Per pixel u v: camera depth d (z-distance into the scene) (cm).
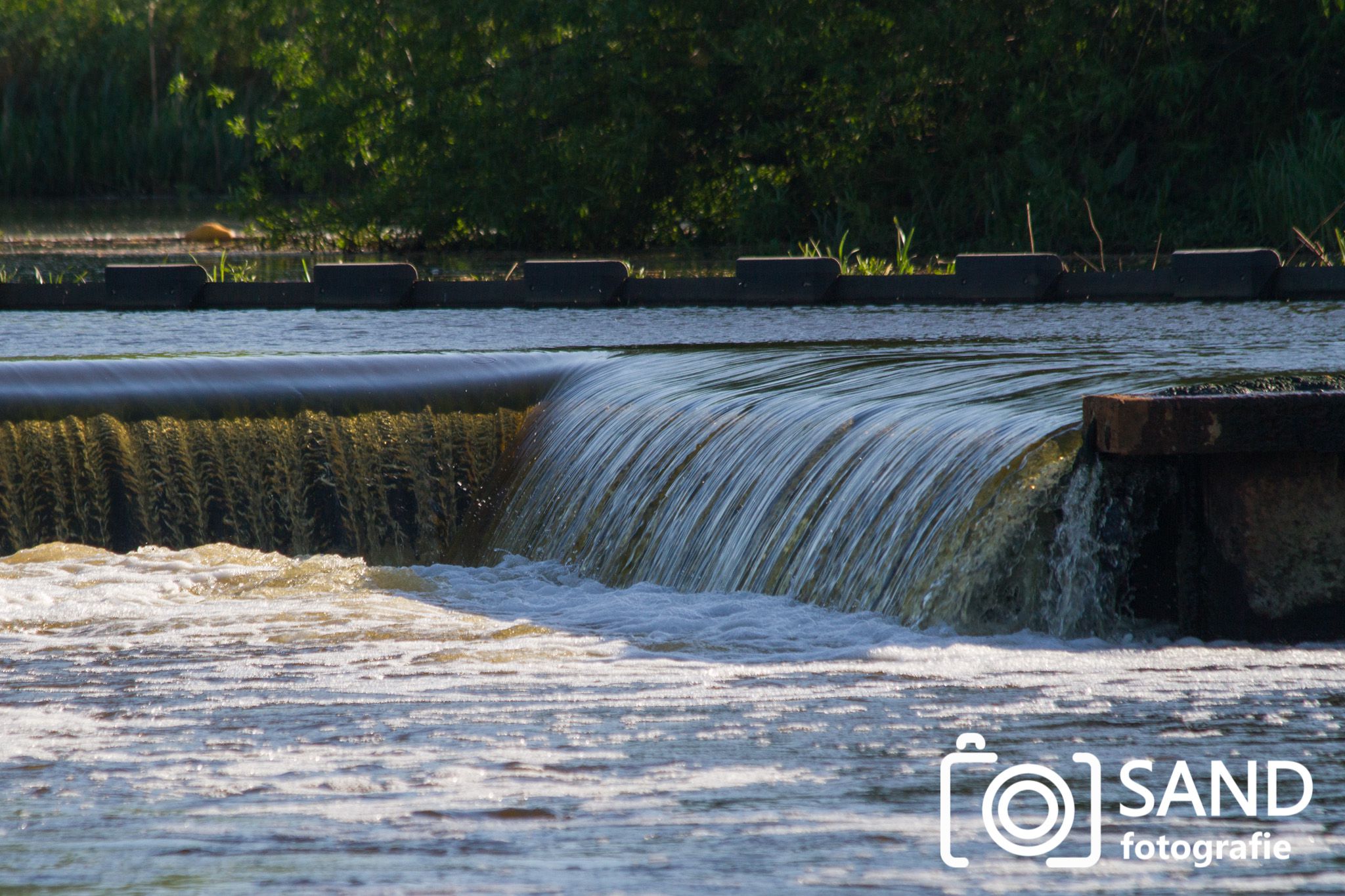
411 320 4144
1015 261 4344
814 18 7075
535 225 7831
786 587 1953
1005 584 1692
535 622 1848
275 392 2709
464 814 1026
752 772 1117
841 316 3991
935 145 7350
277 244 7875
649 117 7319
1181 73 6419
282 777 1132
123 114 12150
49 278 5416
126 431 2625
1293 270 4150
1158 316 3616
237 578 2170
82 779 1141
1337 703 1310
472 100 7619
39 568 2230
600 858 926
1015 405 1947
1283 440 1673
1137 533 1714
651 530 2252
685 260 6581
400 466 2730
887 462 1908
